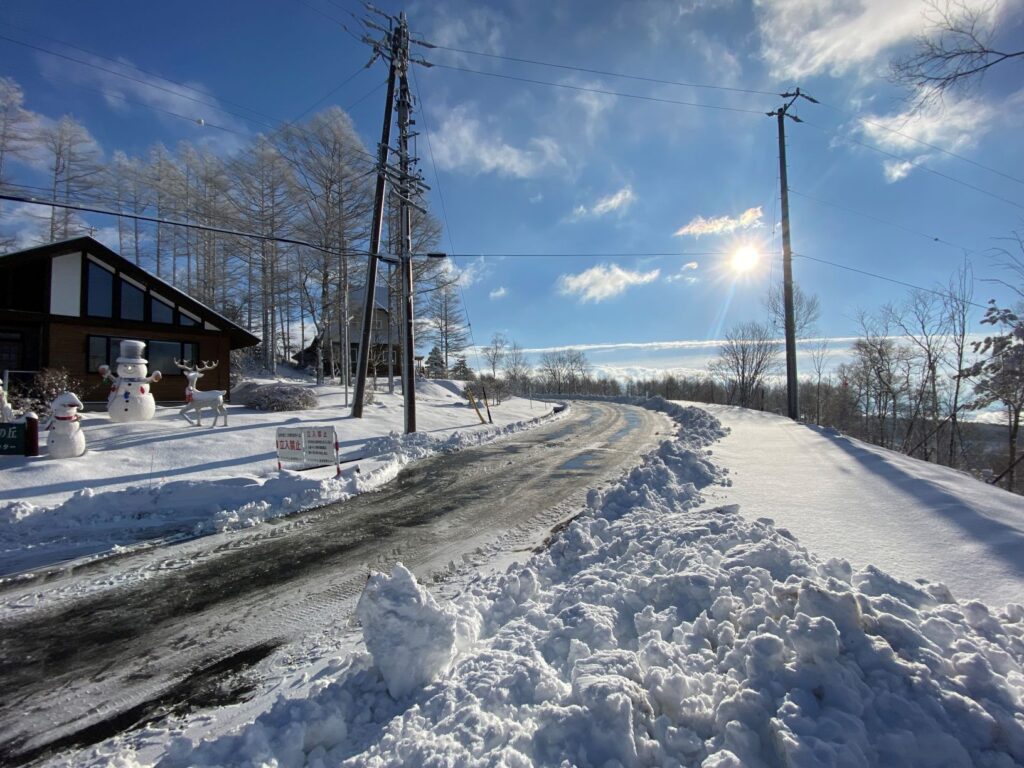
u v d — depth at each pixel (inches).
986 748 84.4
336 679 136.9
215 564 237.8
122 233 1465.3
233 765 97.7
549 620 149.1
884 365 1084.5
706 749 90.8
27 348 678.5
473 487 393.7
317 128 1069.1
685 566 166.2
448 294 1889.8
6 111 1045.2
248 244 1211.9
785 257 794.2
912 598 129.5
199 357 792.9
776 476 339.9
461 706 109.9
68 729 126.6
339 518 311.3
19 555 250.2
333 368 1352.1
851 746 81.9
